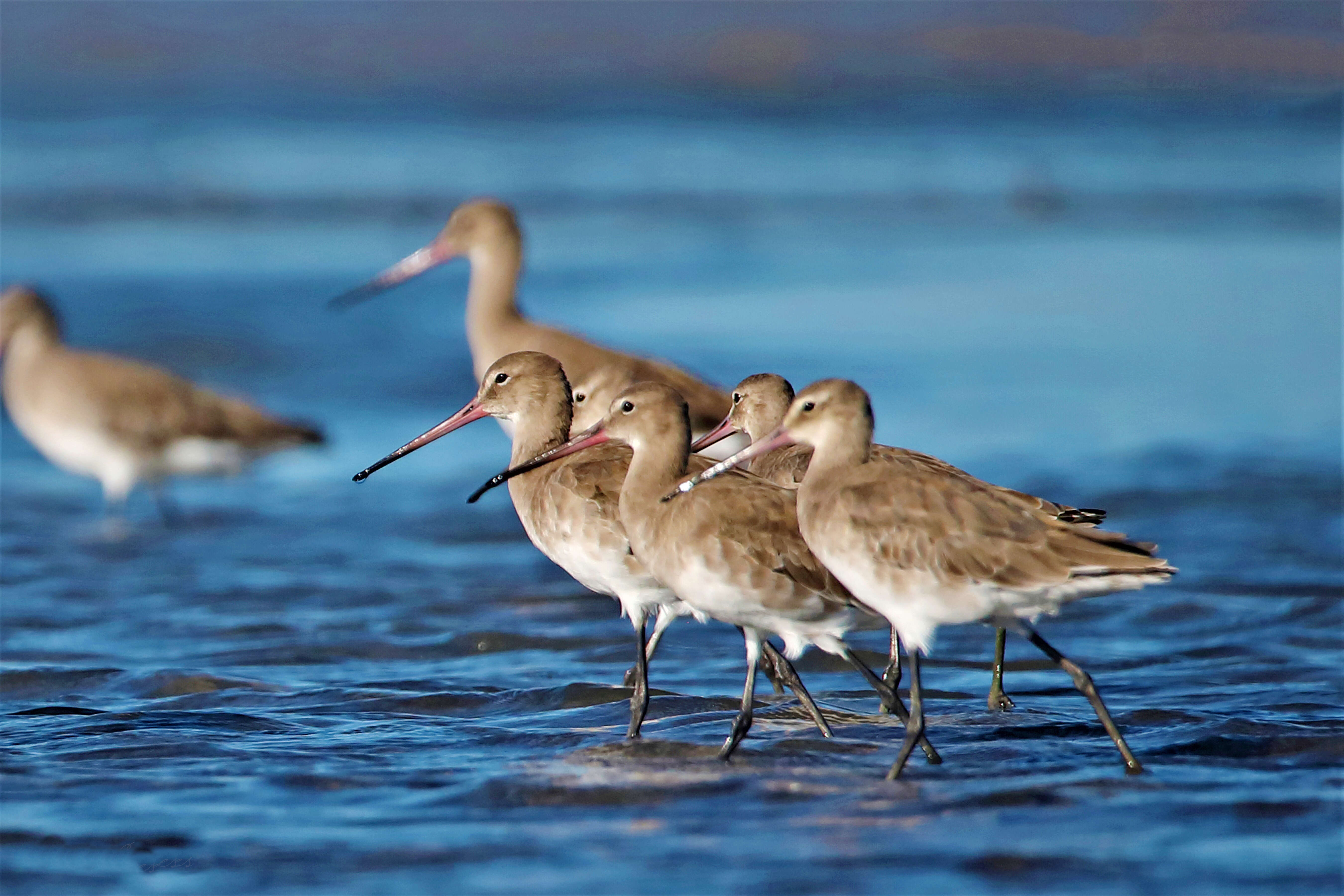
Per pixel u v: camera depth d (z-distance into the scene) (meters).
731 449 14.53
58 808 8.23
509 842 7.71
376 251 32.44
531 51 85.50
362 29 86.69
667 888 7.12
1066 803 8.20
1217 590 13.27
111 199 37.31
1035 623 12.52
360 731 9.83
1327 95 73.62
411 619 12.92
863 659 11.64
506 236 16.38
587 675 11.36
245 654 11.93
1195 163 50.34
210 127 52.34
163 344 24.09
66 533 16.45
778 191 42.25
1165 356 23.70
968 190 43.34
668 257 32.38
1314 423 19.67
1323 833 7.75
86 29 79.75
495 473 18.52
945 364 23.00
